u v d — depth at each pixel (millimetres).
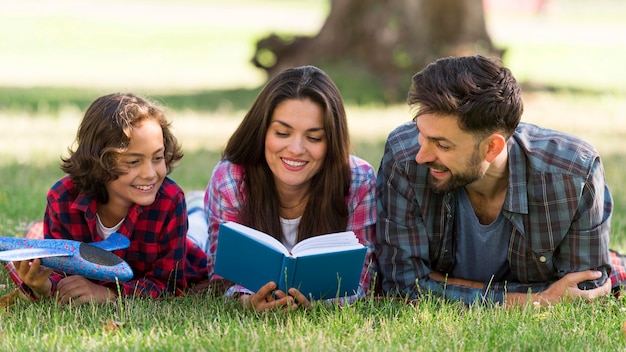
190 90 17625
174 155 4758
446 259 4812
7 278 4855
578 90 18031
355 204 4777
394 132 4785
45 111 13500
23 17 34438
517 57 26609
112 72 21875
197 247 5340
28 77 19656
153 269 4824
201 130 11922
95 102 4500
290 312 4270
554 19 48969
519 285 4707
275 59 16953
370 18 15859
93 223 4641
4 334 3908
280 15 43094
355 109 14484
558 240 4520
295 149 4426
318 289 4301
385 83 15562
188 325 4109
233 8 47812
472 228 4668
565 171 4410
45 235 4805
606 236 4586
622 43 32750
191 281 5113
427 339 3926
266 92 4535
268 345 3818
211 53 27969
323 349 3777
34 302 4430
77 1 45344
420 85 4133
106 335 3918
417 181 4598
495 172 4449
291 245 4891
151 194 4543
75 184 4578
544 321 4203
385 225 4750
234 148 4723
